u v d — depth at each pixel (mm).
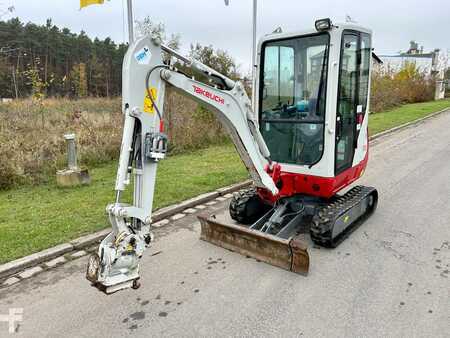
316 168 4402
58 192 6602
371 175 7777
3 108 11859
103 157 8625
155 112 3146
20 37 37625
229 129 3873
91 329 3152
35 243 4621
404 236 4781
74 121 10695
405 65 29125
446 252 4328
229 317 3252
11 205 5957
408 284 3670
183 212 5930
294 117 4590
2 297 3654
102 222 5250
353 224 4953
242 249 4391
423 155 9516
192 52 13312
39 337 3068
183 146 10023
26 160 7453
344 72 4402
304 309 3326
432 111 19859
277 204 4832
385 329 3027
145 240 3111
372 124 14906
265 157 4246
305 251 3770
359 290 3590
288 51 4531
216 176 7629
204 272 4016
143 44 3004
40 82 10445
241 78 12703
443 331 2984
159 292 3666
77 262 4340
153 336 3049
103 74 44781
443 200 6090
